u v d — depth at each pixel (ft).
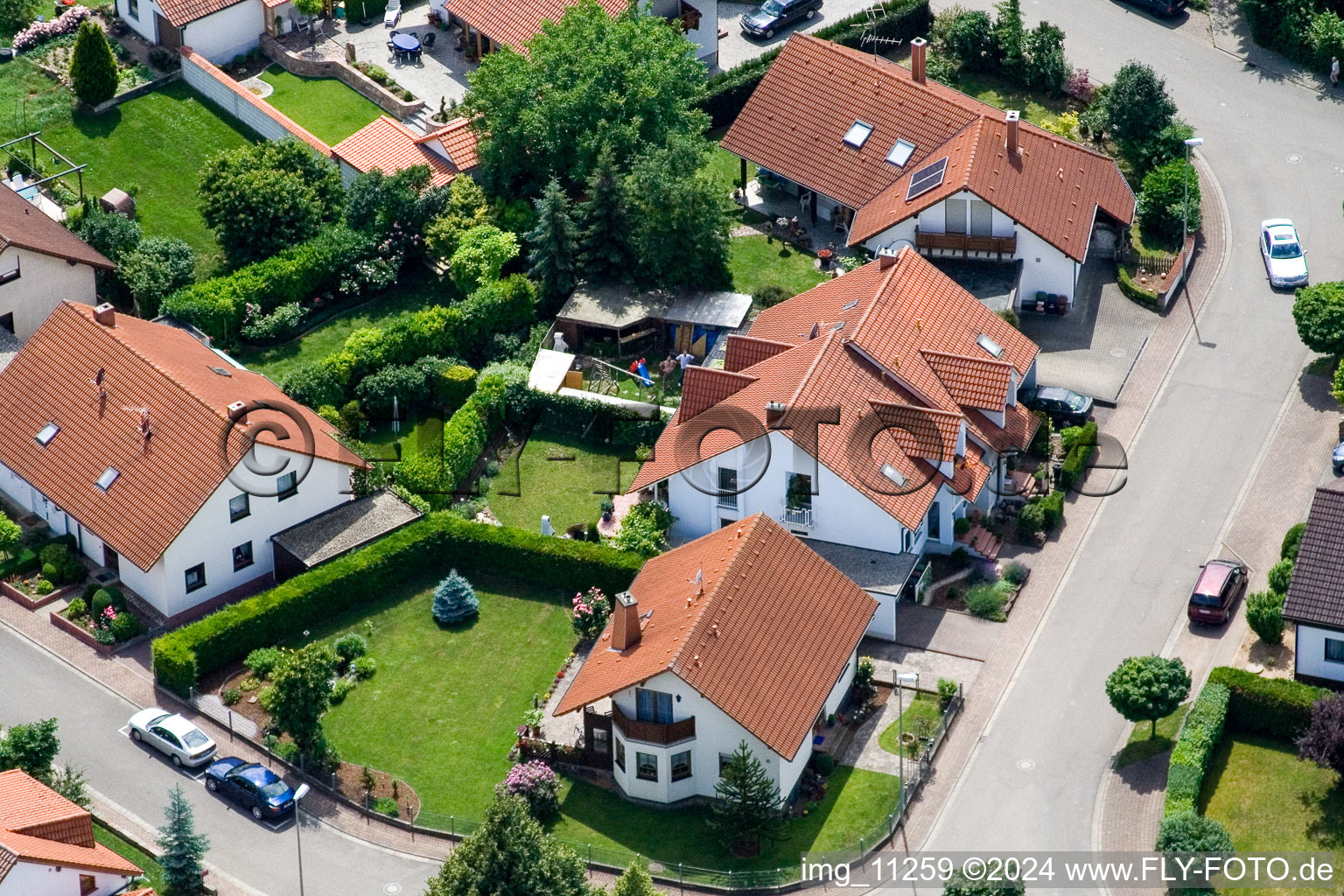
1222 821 299.17
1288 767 305.32
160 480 335.88
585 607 330.54
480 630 336.08
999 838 300.40
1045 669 325.42
